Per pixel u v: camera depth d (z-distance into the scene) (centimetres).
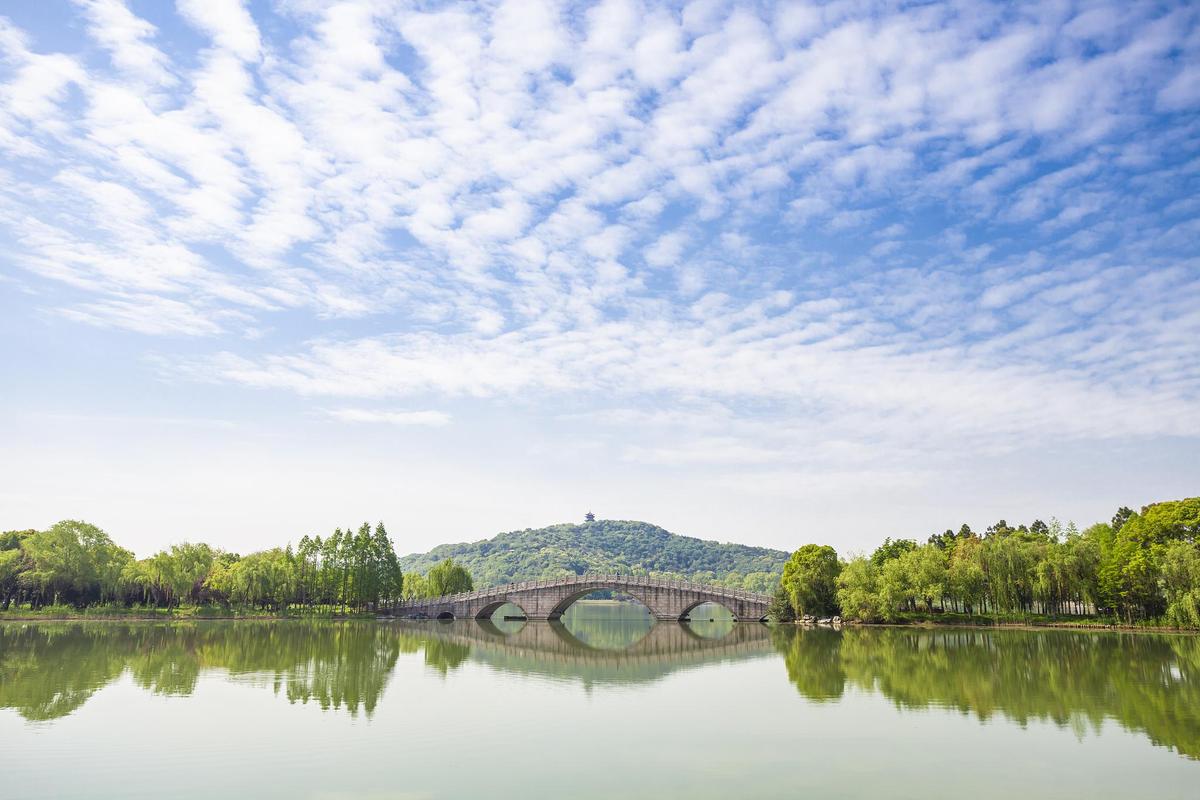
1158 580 8569
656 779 2789
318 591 13888
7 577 11662
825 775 2855
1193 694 4384
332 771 2867
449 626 11481
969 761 3042
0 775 2789
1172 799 2609
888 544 12531
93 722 3628
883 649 6944
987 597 10038
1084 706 4078
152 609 12406
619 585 13088
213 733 3431
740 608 12100
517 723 3709
